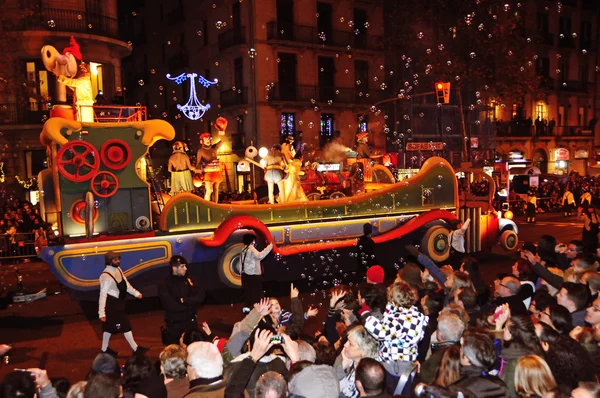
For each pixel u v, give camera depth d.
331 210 11.17
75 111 9.52
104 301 6.84
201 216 9.84
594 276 5.64
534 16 36.22
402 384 3.76
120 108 10.14
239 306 9.75
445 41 27.86
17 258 15.38
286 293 10.53
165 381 3.84
